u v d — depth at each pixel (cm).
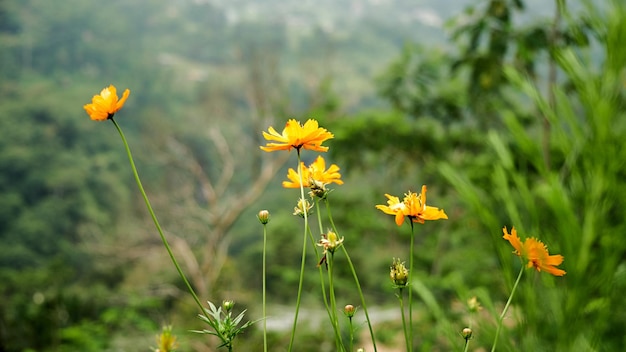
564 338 53
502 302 78
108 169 4541
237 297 988
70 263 3172
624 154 56
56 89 5972
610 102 57
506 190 63
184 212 1314
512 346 63
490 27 331
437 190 488
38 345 541
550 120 61
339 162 539
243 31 8444
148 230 1358
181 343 78
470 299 81
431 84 480
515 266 74
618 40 58
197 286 1095
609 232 54
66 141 4722
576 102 64
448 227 520
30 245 3703
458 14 352
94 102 84
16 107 4794
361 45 8594
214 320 83
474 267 402
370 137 508
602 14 59
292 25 9919
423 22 11575
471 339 77
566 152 60
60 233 3859
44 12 7450
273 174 1213
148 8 8612
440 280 391
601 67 59
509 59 329
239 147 1344
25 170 4162
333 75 1138
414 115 501
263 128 1203
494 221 64
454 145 468
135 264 1714
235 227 2583
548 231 63
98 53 7256
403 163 528
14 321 548
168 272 1243
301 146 94
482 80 345
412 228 81
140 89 6406
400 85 493
